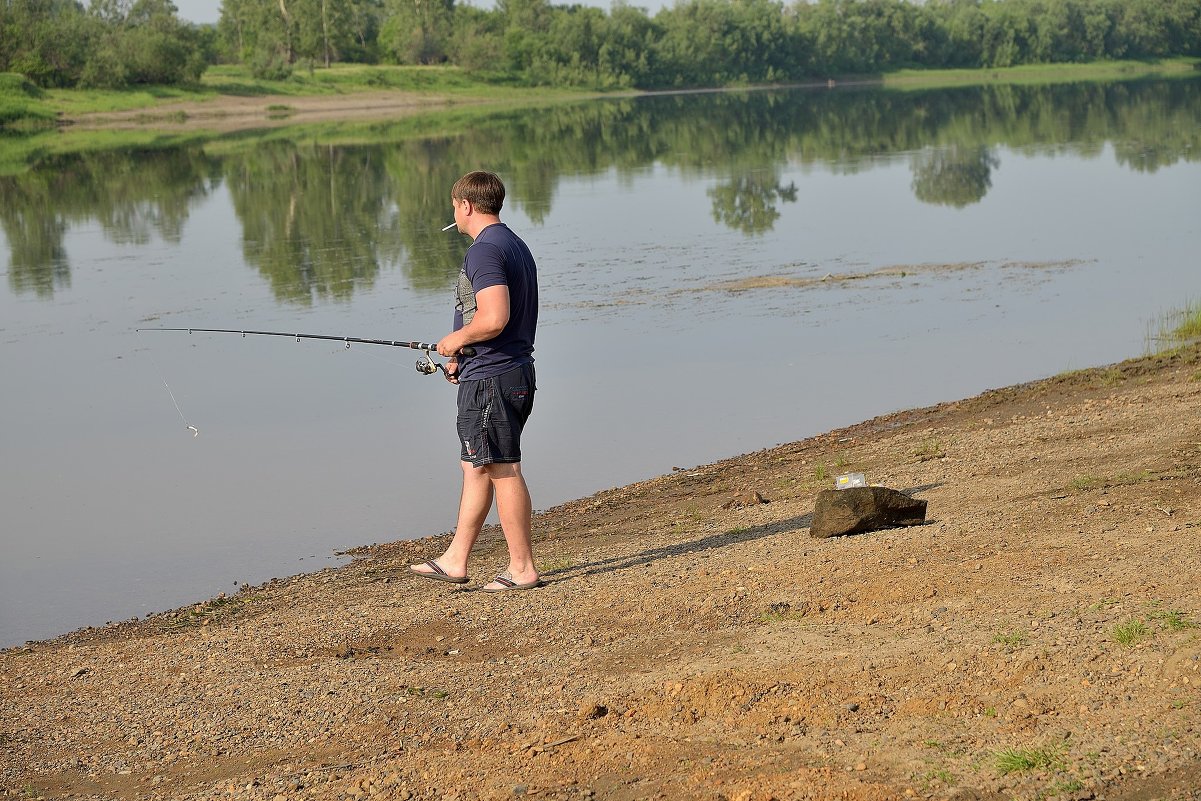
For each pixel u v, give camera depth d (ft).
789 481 32.07
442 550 29.30
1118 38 416.26
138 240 91.45
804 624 18.15
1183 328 49.75
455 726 16.37
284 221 99.66
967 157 135.33
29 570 29.19
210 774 15.97
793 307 59.36
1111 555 18.54
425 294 66.18
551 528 30.37
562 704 16.48
